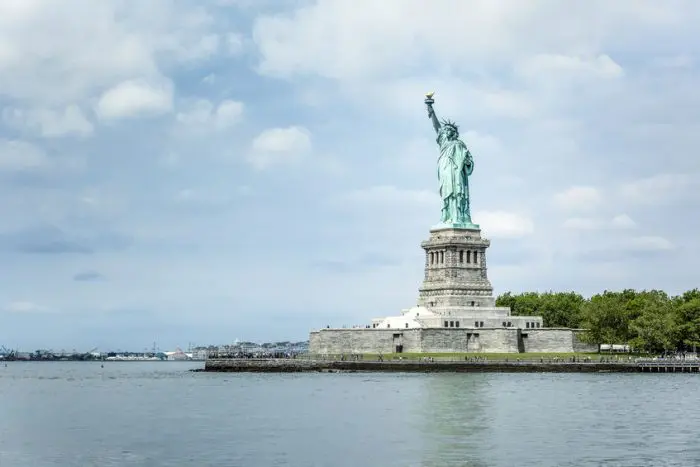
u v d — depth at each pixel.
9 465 131.50
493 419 171.25
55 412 195.00
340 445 144.25
